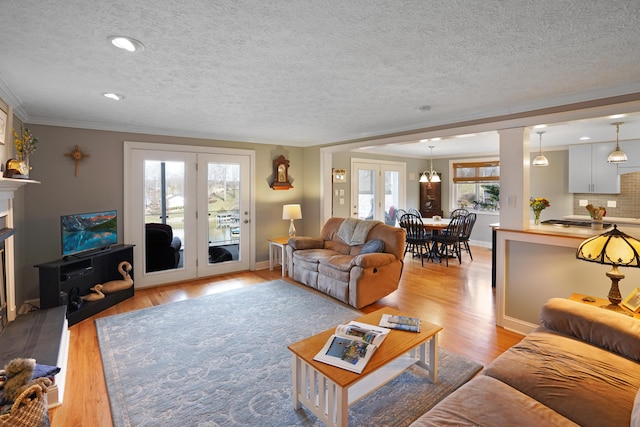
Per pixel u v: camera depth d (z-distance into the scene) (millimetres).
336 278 3932
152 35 1788
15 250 3367
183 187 4770
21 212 3584
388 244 4152
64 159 3904
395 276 4082
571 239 2822
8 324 2830
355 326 2295
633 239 2117
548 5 1485
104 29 1721
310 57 2086
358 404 2090
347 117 3764
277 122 4066
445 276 5051
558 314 2098
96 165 4105
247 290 4359
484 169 7426
